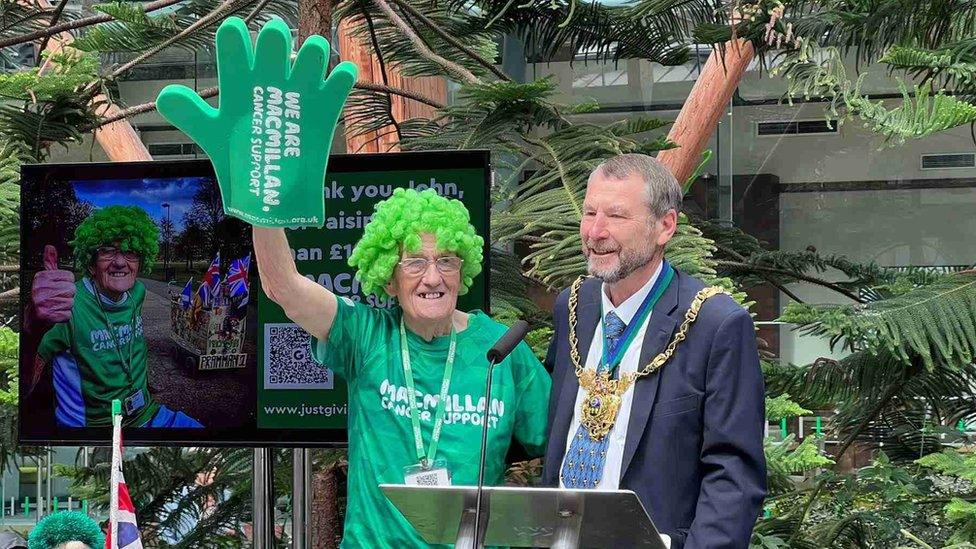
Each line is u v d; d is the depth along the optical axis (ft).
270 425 14.58
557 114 15.89
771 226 24.45
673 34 19.20
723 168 24.50
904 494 16.25
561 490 8.28
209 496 19.70
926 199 23.85
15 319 18.37
